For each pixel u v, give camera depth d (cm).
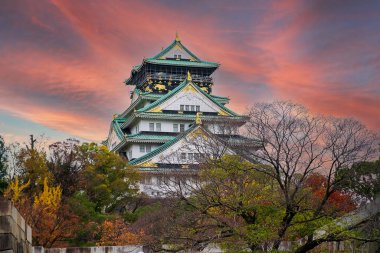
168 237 3481
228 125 5362
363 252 3562
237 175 3475
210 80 12875
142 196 8138
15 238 2055
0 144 8450
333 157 3350
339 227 3108
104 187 7812
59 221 5941
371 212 3278
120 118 12900
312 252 3556
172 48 12888
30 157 7744
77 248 4491
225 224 3344
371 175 3347
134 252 4578
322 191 4275
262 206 3341
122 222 6281
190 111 11644
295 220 3369
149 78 12500
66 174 7481
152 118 11394
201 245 3431
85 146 8194
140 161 9438
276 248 3275
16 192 5972
